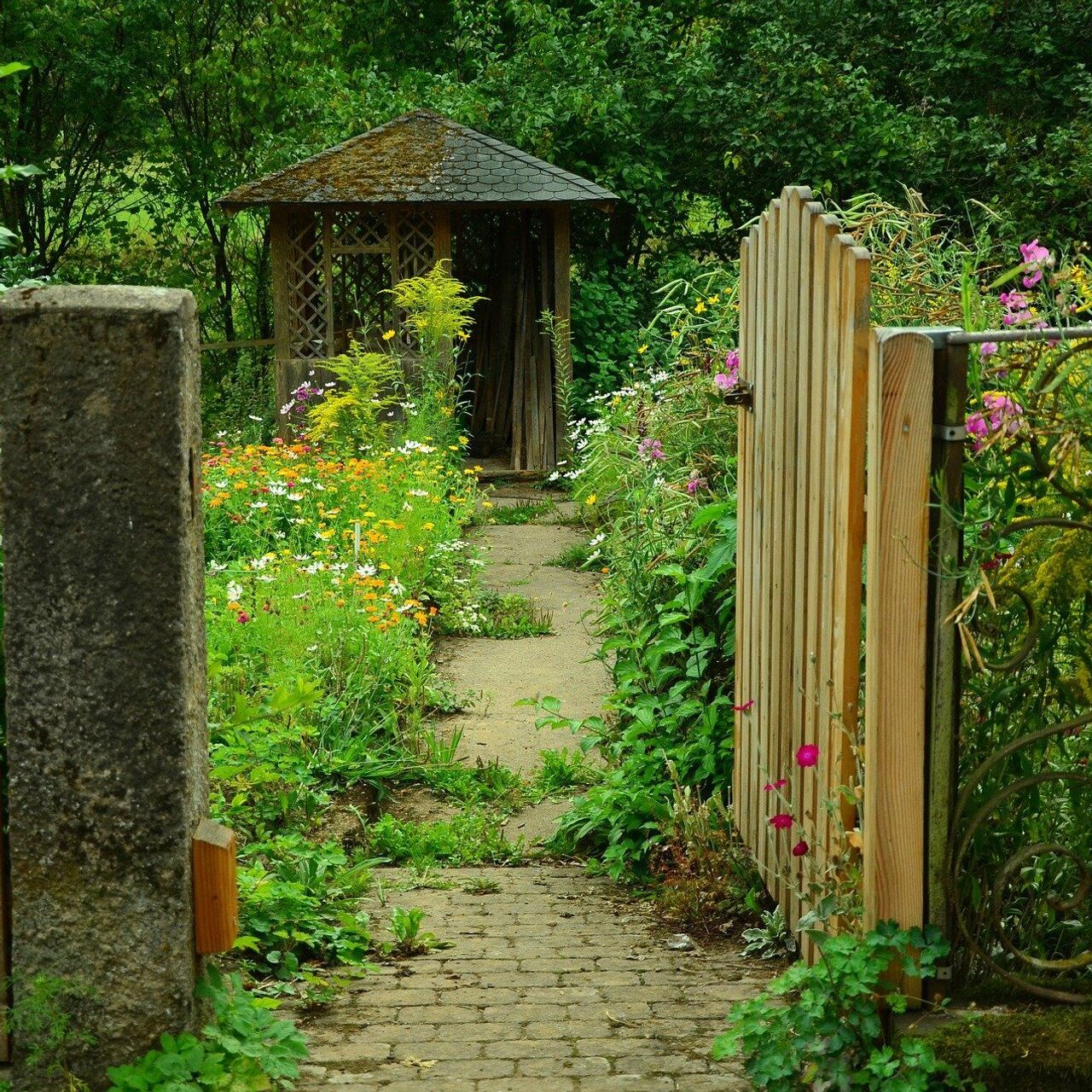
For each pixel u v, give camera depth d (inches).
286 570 304.8
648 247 714.2
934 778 123.3
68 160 722.8
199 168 740.7
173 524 115.8
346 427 492.4
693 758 218.8
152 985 120.8
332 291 551.8
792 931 164.2
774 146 654.5
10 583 116.4
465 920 184.4
